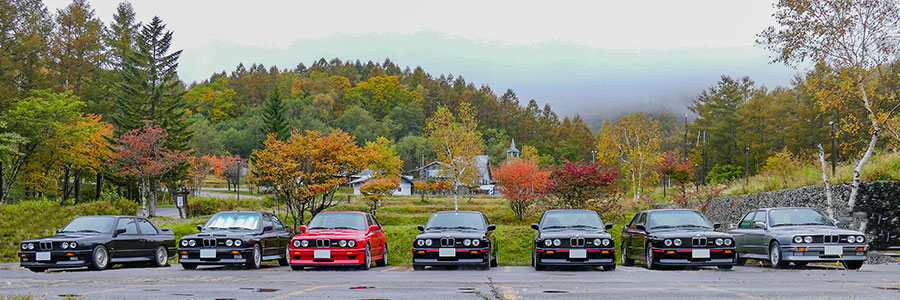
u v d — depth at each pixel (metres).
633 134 63.62
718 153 80.50
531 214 36.38
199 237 15.59
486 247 14.88
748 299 8.87
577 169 28.06
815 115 63.72
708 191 32.84
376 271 15.17
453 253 14.77
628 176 64.69
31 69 54.00
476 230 15.75
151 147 47.84
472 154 52.94
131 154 45.44
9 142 41.50
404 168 122.56
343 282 11.92
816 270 14.51
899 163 24.11
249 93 195.00
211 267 17.06
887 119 21.27
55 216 27.98
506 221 37.78
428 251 14.80
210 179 126.81
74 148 45.88
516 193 37.06
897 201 21.59
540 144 139.62
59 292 10.15
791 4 21.09
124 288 10.75
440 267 16.50
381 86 190.25
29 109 42.91
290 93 195.50
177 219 41.00
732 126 83.12
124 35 66.94
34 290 10.49
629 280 12.06
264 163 27.88
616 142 63.72
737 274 13.34
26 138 41.94
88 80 63.03
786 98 76.81
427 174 89.25
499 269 15.82
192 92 169.50
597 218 15.97
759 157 71.75
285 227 18.53
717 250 14.22
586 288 10.52
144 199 45.56
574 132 155.25
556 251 14.41
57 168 50.38
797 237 14.50
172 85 57.62
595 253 14.38
